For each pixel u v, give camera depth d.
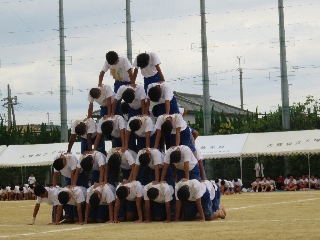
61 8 46.28
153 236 13.38
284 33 44.12
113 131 18.78
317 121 46.12
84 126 19.02
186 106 63.41
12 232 15.68
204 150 38.81
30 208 28.41
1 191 39.31
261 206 23.58
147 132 18.23
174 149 17.50
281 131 42.62
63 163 18.72
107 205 18.36
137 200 17.80
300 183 38.69
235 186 37.19
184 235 13.38
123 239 12.99
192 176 17.91
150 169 18.62
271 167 44.09
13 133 55.03
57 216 18.59
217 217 18.19
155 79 19.34
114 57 19.47
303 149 36.91
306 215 18.52
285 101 43.88
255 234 13.09
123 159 18.28
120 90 18.97
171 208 17.89
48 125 80.81
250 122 49.00
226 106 72.94
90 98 19.25
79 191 18.30
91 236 13.86
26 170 48.66
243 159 44.53
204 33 44.50
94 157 18.44
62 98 46.22
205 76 44.41
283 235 12.75
